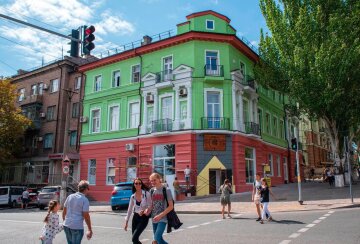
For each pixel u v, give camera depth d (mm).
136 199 7340
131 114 30359
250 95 29719
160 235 6637
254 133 28188
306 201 18188
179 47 28078
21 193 31250
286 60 25969
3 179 42062
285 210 15523
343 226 10219
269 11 27312
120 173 29203
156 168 26906
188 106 26359
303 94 24391
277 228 10617
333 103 24078
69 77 38625
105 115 32062
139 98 29844
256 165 28469
